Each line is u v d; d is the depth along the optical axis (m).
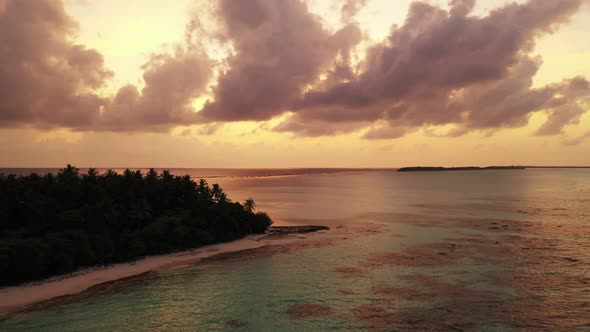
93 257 62.69
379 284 53.41
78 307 47.25
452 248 73.25
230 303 48.44
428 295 48.72
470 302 46.16
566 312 43.19
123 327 42.16
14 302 48.50
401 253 70.25
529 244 75.69
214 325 42.44
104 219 69.81
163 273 60.75
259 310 46.16
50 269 58.38
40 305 47.72
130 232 74.19
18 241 56.44
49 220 67.88
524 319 41.59
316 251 73.94
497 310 43.84
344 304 46.94
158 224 75.31
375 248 75.12
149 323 43.12
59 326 42.22
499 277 55.00
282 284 55.00
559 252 68.88
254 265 64.94
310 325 41.72
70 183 77.00
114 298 50.22
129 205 76.31
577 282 52.59
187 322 43.31
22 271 54.19
